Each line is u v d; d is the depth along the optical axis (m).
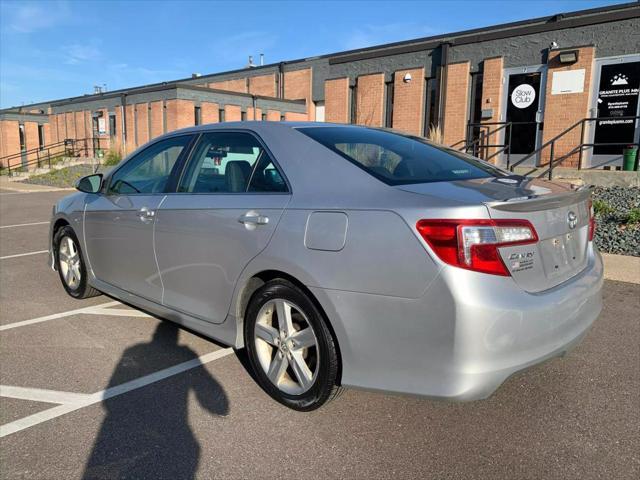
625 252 6.60
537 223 2.52
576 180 10.62
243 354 3.77
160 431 2.77
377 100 16.53
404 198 2.51
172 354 3.77
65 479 2.39
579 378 3.37
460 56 14.70
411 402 3.08
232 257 3.15
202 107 22.83
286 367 2.96
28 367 3.54
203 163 3.64
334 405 3.04
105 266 4.44
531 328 2.36
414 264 2.36
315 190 2.85
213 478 2.40
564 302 2.53
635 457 2.54
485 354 2.27
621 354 3.73
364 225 2.53
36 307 4.86
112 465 2.49
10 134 32.00
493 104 14.15
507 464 2.50
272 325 3.10
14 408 3.00
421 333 2.36
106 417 2.91
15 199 15.77
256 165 3.25
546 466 2.48
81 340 4.03
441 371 2.33
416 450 2.61
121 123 26.16
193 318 3.54
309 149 3.06
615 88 12.38
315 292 2.67
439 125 14.73
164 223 3.66
